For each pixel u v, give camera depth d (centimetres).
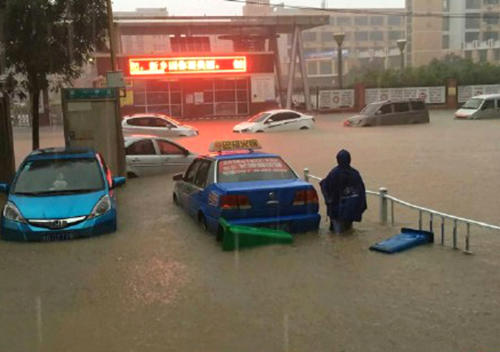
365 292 570
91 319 516
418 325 483
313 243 768
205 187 849
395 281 604
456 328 476
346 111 4506
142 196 1193
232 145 977
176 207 1060
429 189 1186
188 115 4091
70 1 1310
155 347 453
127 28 4103
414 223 892
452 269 643
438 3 8969
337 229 823
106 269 672
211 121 3847
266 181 833
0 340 474
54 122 3969
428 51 8925
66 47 1339
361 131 2755
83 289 602
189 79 4050
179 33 4266
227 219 772
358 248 741
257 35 4425
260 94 4112
